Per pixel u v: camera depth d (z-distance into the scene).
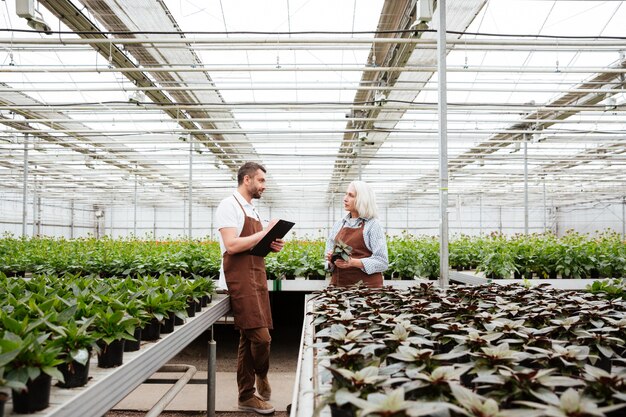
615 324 1.96
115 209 29.91
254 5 5.60
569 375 1.47
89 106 8.16
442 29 3.88
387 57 6.49
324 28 6.07
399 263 5.76
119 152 13.41
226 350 6.51
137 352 2.41
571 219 28.67
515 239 7.70
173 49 6.15
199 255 5.90
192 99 8.37
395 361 1.67
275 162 15.40
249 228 3.63
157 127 10.85
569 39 5.85
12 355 1.50
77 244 8.13
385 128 10.36
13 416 1.60
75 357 1.83
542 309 2.28
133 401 4.44
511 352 1.47
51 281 3.39
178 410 4.19
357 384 1.25
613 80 7.46
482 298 2.74
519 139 11.67
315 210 29.88
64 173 17.44
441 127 3.87
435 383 1.25
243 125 10.87
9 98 8.51
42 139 12.06
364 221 3.68
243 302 3.56
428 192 22.16
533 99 8.63
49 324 1.90
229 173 17.39
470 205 28.53
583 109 7.86
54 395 1.80
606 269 5.58
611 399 1.22
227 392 4.70
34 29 4.96
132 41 5.30
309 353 2.01
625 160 14.49
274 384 4.93
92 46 5.90
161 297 2.78
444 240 3.85
